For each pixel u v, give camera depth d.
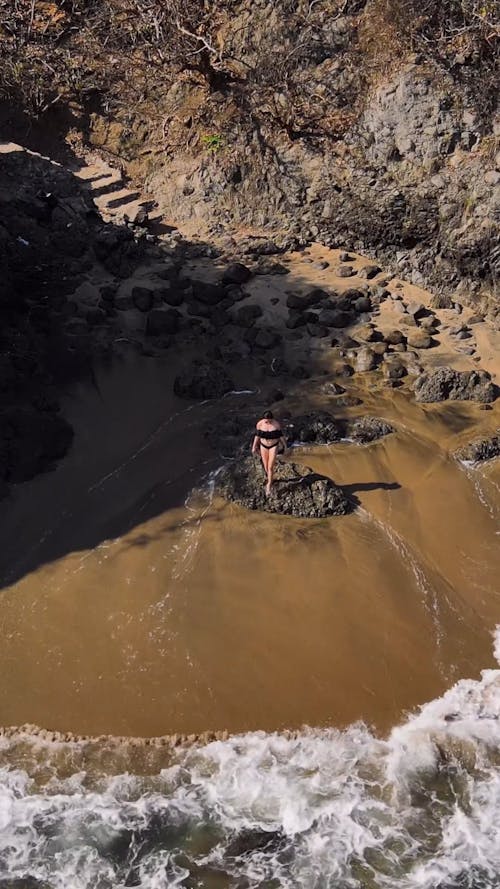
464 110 16.06
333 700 9.59
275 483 11.80
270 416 11.53
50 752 9.11
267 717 9.42
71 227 16.45
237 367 14.19
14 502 11.88
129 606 10.55
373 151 16.61
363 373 14.17
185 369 14.08
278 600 10.65
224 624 10.36
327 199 16.86
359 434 12.83
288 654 10.04
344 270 16.22
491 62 16.14
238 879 8.12
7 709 9.49
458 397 13.70
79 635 10.23
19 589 10.75
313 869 8.19
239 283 15.80
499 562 11.20
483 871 8.17
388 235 16.28
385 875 8.13
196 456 12.59
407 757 9.06
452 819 8.59
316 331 14.83
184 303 15.42
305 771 8.97
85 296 15.41
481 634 10.34
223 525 11.57
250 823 8.55
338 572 10.98
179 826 8.53
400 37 16.70
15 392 13.34
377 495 12.05
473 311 15.59
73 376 13.87
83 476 12.31
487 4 15.59
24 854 8.30
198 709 9.48
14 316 14.57
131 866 8.22
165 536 11.41
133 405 13.51
